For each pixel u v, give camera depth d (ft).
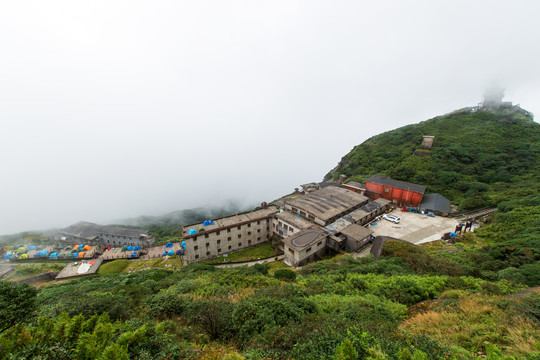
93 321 27.22
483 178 183.01
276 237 155.53
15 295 33.45
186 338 32.01
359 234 118.32
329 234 121.39
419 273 70.13
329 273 71.72
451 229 130.62
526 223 108.27
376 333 25.77
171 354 25.02
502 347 27.43
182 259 148.77
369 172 239.71
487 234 113.80
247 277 67.82
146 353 24.52
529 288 50.31
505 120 253.65
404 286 51.96
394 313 40.37
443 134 253.44
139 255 175.42
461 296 45.88
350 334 24.17
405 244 90.53
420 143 251.60
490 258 79.87
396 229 132.36
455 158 205.57
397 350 22.06
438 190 180.34
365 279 60.64
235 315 34.45
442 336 31.89
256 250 150.41
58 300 60.39
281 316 32.86
